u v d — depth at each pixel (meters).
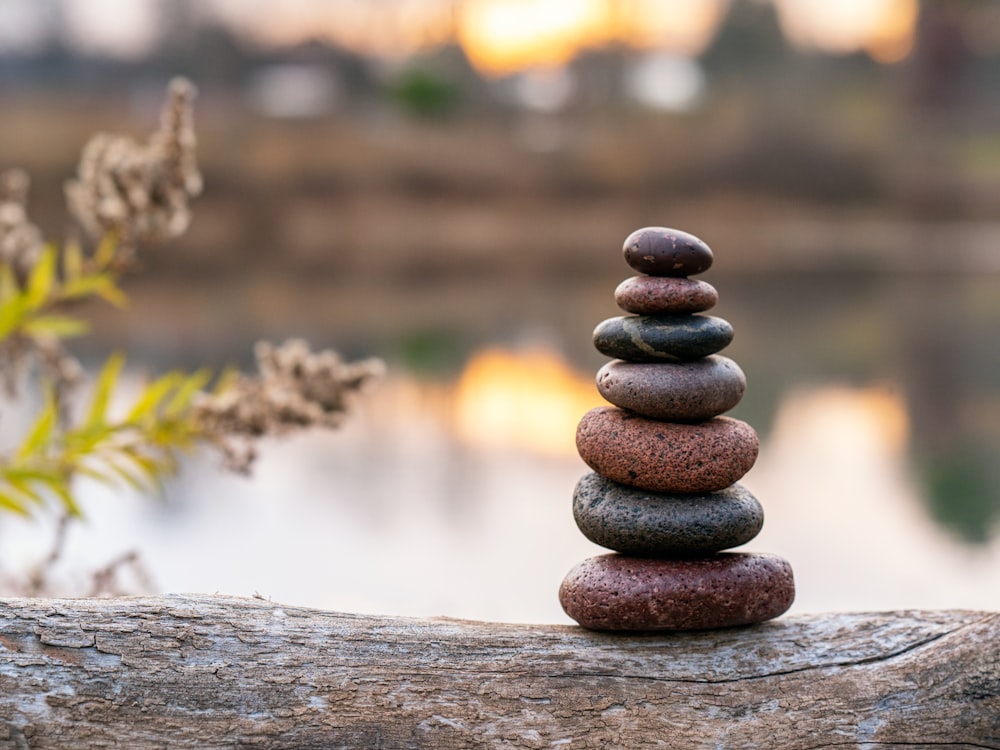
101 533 1.65
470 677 0.82
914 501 2.00
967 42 9.12
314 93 7.62
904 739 0.81
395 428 2.49
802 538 1.82
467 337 3.64
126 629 0.81
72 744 0.79
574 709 0.82
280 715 0.81
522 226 6.33
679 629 0.83
